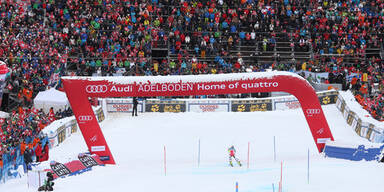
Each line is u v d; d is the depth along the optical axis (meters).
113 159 38.38
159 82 38.09
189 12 66.50
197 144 44.69
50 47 59.00
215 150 42.53
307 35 67.38
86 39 62.59
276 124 51.16
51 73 56.53
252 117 54.16
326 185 30.80
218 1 68.19
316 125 39.38
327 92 57.06
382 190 29.62
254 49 66.50
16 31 59.78
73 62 61.31
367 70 63.50
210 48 64.00
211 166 37.03
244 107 56.72
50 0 64.69
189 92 38.19
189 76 38.22
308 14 68.00
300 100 39.00
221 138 46.56
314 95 39.00
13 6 62.53
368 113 48.88
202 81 38.12
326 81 60.22
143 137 47.12
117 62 62.03
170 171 35.66
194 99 56.53
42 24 63.47
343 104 53.62
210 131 49.06
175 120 53.56
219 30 66.50
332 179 32.19
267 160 38.66
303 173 33.88
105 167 37.47
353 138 45.97
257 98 56.94
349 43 66.56
